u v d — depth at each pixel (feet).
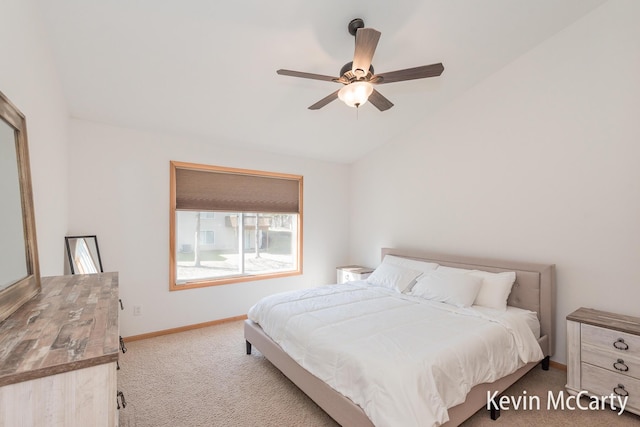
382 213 14.83
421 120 12.86
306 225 15.26
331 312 8.25
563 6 8.08
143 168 10.93
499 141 10.36
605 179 8.16
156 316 11.16
